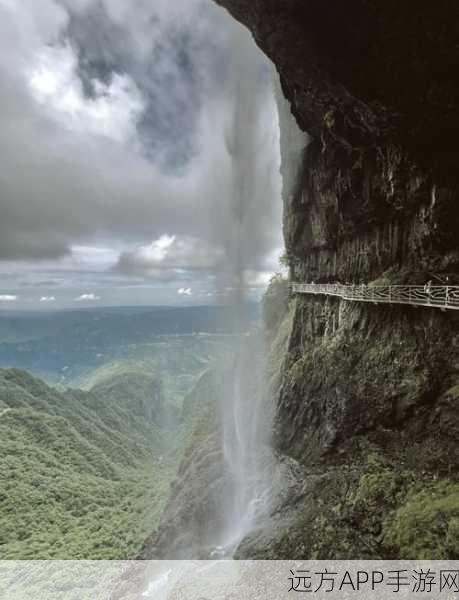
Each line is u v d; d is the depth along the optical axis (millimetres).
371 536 12023
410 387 15281
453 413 13031
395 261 17938
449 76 11977
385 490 13172
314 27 13430
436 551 9719
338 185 21266
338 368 19953
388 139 15773
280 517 17516
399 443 14930
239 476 24578
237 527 20500
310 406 21781
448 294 14062
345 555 12047
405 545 10641
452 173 13984
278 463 22156
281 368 29922
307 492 17281
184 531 24266
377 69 13195
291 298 38500
